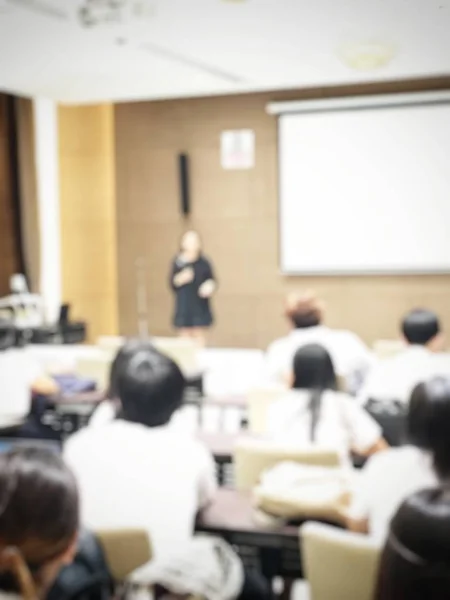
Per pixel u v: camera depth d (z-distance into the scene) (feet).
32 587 3.68
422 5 14.76
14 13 15.81
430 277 28.63
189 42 18.19
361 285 29.48
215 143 30.91
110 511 7.35
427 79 27.91
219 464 11.53
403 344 17.19
